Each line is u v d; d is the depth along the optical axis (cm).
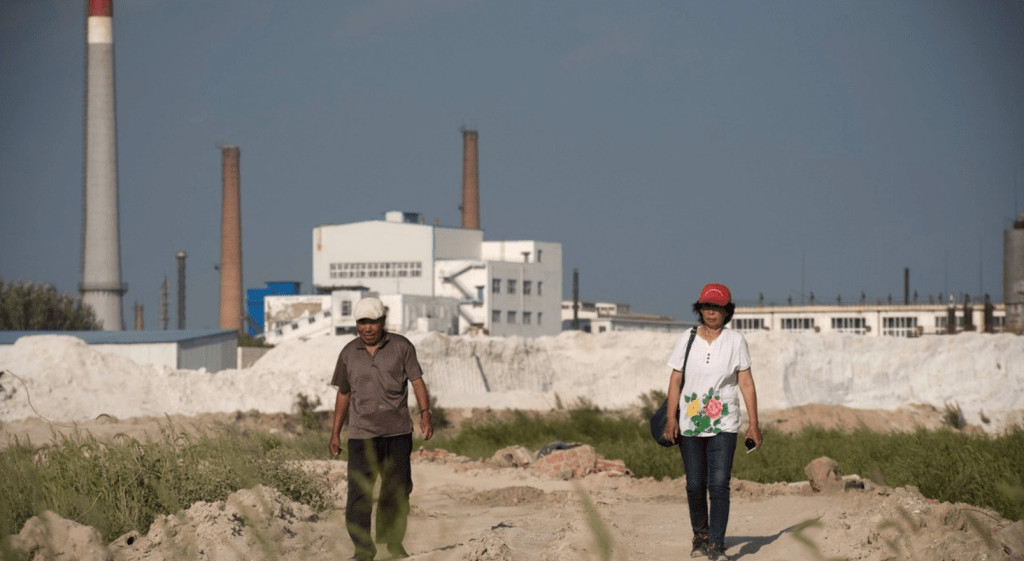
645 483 2984
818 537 1551
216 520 1524
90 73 17362
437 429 6925
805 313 18025
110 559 1359
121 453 1862
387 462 1575
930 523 1427
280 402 6341
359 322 1594
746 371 1568
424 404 1608
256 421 6103
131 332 9319
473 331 17750
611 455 3769
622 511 2312
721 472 1549
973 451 2552
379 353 1590
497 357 9625
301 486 2077
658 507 2438
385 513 1575
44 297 14300
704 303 1577
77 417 5644
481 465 3616
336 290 18312
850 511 1661
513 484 3069
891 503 1577
